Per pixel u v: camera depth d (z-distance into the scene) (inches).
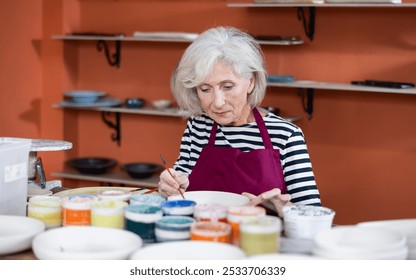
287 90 169.9
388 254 61.5
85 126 196.4
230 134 102.0
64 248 69.1
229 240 68.6
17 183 83.4
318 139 168.9
